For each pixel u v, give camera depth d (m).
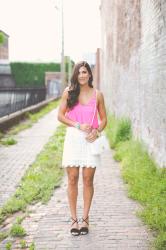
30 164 8.79
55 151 10.26
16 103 18.14
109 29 18.19
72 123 4.87
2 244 4.63
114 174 7.79
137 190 6.31
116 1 14.36
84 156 4.85
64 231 4.99
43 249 4.48
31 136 13.46
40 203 6.09
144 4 8.24
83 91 4.96
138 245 4.54
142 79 8.64
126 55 11.45
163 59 6.48
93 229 5.03
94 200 6.18
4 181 7.37
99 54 30.48
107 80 20.00
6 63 47.44
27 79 48.28
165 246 4.38
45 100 30.97
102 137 4.98
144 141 8.45
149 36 7.68
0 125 13.50
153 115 7.44
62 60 37.38
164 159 6.61
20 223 5.26
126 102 11.54
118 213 5.57
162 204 5.48
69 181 4.97
